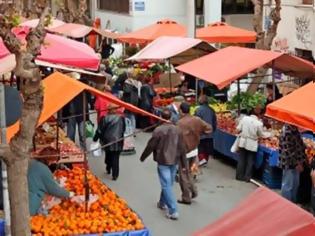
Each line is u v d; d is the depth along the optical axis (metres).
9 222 10.27
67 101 13.03
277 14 23.86
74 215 12.90
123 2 44.84
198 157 19.78
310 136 18.70
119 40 31.81
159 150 15.22
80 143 21.25
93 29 33.09
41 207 12.90
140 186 18.17
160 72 29.12
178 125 17.28
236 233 7.01
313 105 14.19
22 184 9.27
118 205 13.51
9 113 9.72
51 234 12.20
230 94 25.33
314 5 27.33
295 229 6.46
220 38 28.62
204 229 7.43
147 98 24.45
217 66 20.22
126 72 26.05
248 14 41.94
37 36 8.96
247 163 18.48
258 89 24.53
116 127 18.53
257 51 20.53
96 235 12.33
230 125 20.61
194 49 25.34
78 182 14.47
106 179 18.83
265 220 6.97
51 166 15.73
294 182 16.03
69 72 19.00
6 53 13.82
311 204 15.34
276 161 17.55
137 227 12.62
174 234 14.53
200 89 25.03
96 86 20.33
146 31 30.34
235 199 16.98
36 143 16.27
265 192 7.55
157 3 42.69
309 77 22.06
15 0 8.98
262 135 18.28
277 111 14.60
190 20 28.89
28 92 8.99
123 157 21.39
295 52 29.16
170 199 15.35
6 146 9.18
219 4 40.66
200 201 16.81
